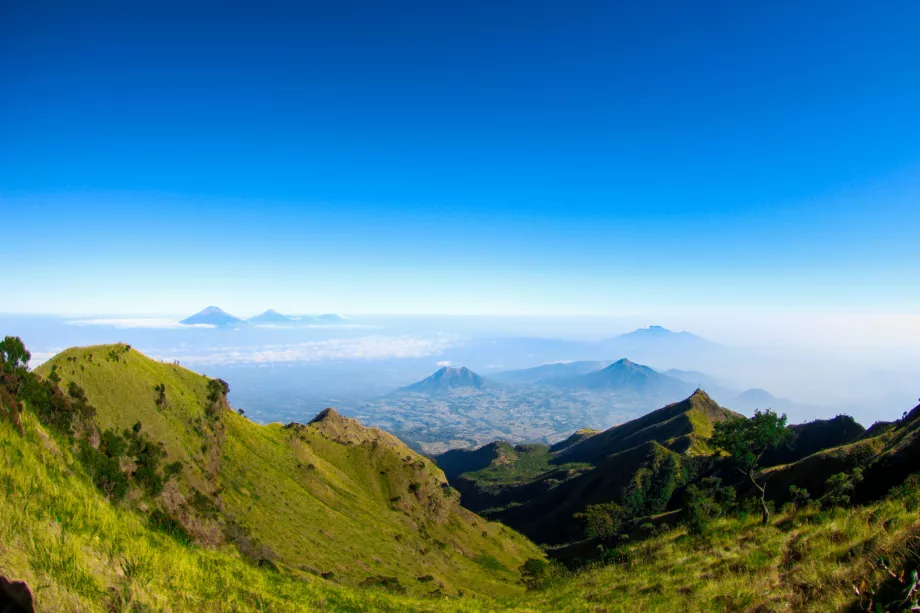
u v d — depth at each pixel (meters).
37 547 9.21
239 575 17.30
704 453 177.38
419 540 109.69
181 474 59.78
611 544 87.94
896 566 9.66
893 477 38.28
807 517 25.30
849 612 10.37
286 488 87.12
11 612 7.14
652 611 18.70
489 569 120.06
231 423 92.75
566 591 30.38
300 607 16.64
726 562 21.88
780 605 13.59
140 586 10.95
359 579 69.19
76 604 8.76
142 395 66.50
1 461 11.20
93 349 67.25
